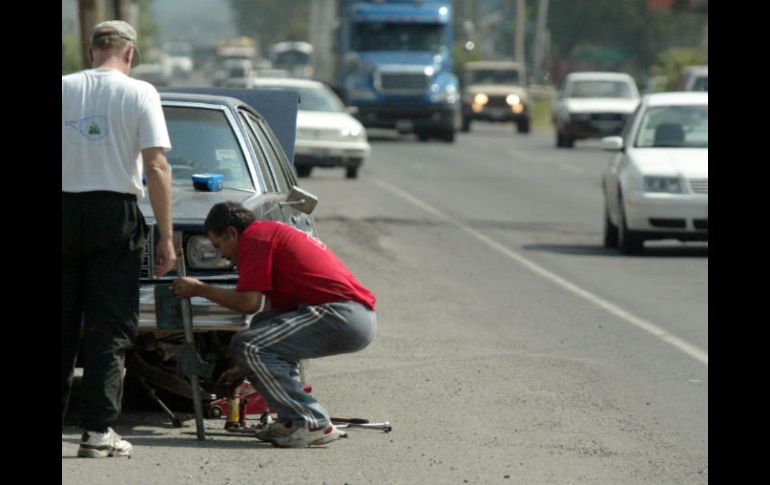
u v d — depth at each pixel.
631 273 41.97
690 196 45.28
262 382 20.36
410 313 33.78
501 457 19.92
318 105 78.25
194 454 19.81
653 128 49.19
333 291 20.52
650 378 26.25
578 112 114.69
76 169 19.08
